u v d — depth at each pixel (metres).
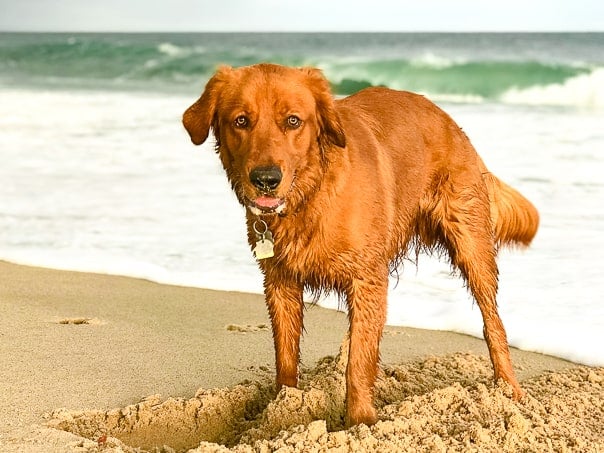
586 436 2.40
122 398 2.56
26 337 2.90
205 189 4.82
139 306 3.20
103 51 14.77
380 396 2.58
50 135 6.73
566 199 4.25
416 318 3.14
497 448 2.30
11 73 14.80
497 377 2.64
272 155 2.31
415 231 2.72
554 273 3.37
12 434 2.35
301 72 2.40
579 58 11.53
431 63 10.96
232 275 3.49
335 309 3.25
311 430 2.29
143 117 7.80
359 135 2.47
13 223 4.21
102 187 4.93
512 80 10.20
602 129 6.44
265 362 2.79
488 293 2.69
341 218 2.38
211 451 2.25
